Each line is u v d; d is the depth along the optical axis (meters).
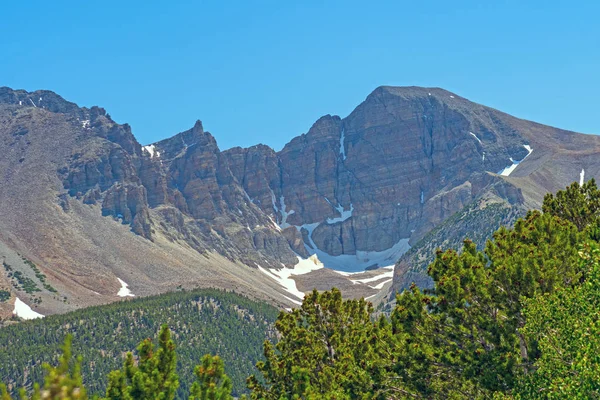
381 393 57.28
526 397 45.81
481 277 53.56
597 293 41.19
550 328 45.03
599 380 38.03
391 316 58.00
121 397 44.09
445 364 54.50
